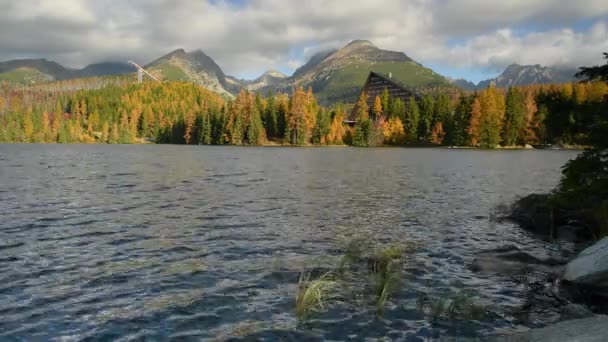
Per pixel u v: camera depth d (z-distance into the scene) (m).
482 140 139.50
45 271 12.77
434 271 13.18
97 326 9.23
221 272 12.89
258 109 172.00
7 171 44.69
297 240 16.94
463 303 10.30
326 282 11.30
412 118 159.50
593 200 16.61
